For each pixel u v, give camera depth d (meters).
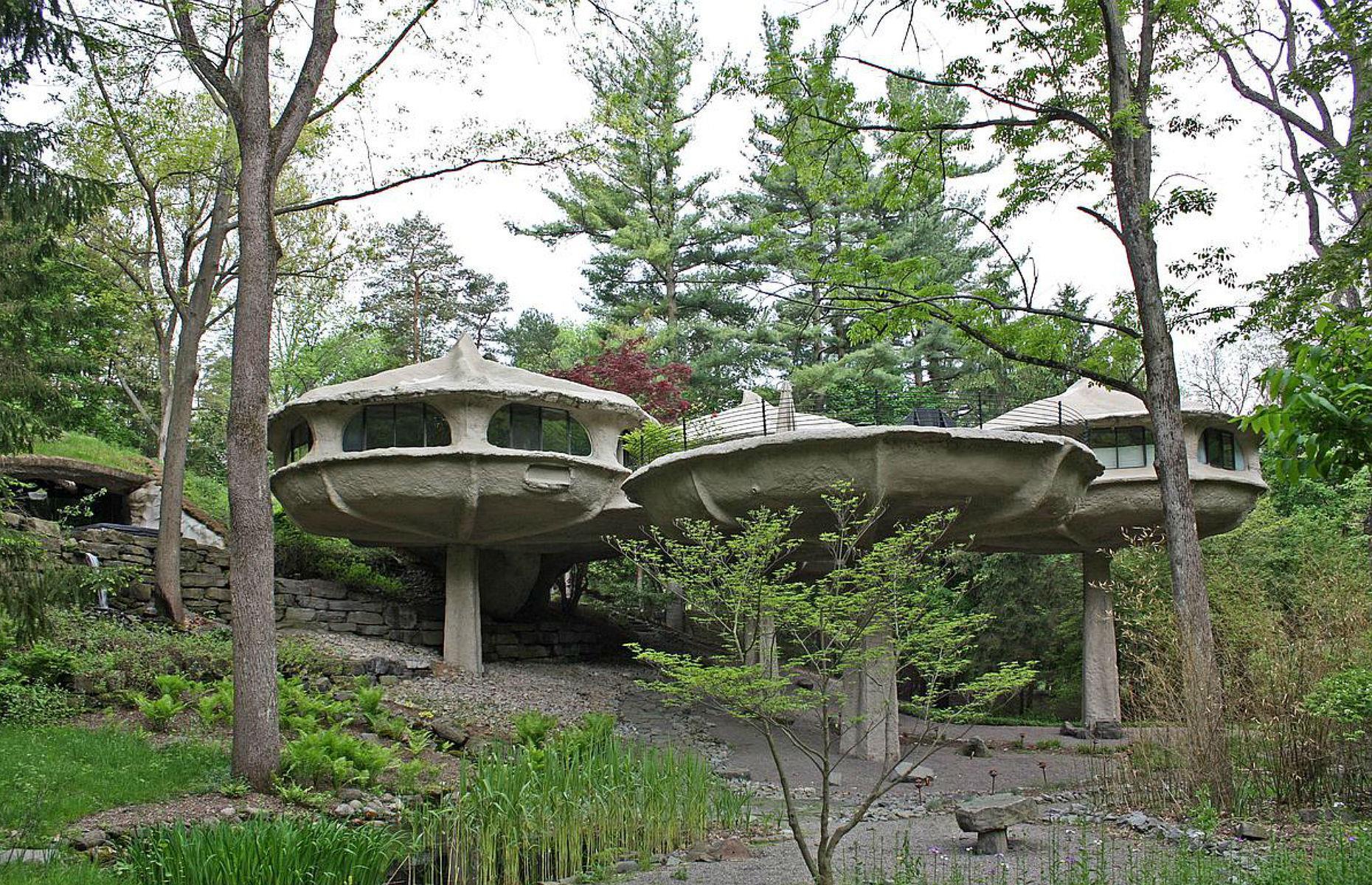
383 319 40.47
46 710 11.32
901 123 13.43
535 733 13.04
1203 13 14.01
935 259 13.69
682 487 12.73
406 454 16.27
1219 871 6.74
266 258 10.68
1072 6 12.96
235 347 10.45
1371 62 15.73
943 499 12.02
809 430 11.74
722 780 11.76
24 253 14.91
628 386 23.92
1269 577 18.59
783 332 30.77
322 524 17.91
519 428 16.98
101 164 17.64
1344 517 23.17
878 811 10.89
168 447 17.77
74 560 16.53
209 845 6.85
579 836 8.32
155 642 14.21
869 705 14.80
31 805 8.08
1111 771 11.52
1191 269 13.04
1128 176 12.81
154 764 9.77
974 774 13.66
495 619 22.44
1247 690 9.44
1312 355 4.30
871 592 7.42
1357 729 8.95
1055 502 12.41
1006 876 7.04
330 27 11.51
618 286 33.91
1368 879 5.95
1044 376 28.59
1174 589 12.09
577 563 24.14
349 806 9.48
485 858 7.84
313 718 11.96
